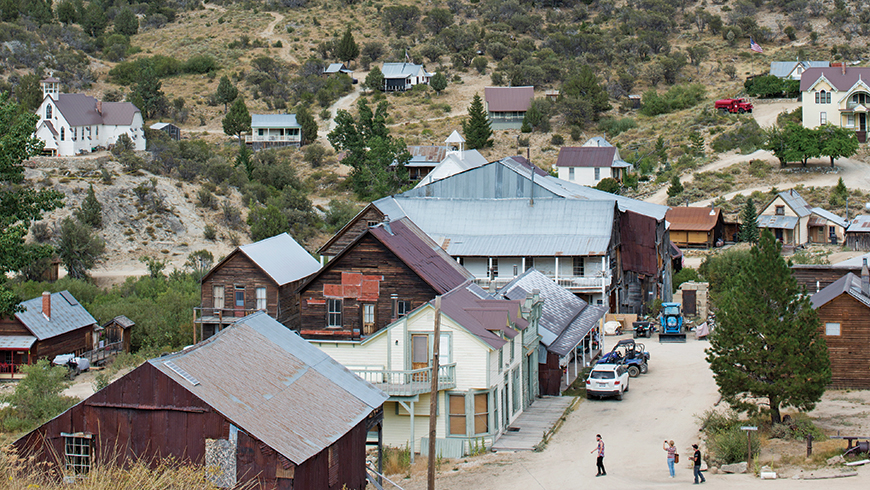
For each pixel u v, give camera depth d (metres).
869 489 28.23
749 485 29.78
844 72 116.38
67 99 109.81
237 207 99.25
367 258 44.19
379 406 29.41
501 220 66.81
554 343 46.94
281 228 93.94
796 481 29.92
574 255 62.44
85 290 69.62
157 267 77.38
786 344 34.97
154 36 198.75
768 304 36.22
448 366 37.25
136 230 88.75
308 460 24.00
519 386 42.59
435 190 73.19
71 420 24.06
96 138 112.56
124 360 56.50
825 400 41.25
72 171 97.19
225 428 23.34
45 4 194.50
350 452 27.08
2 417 43.88
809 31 181.88
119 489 21.03
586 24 190.88
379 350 39.38
